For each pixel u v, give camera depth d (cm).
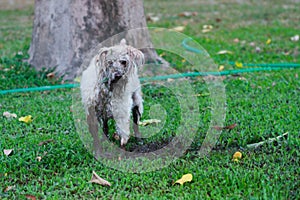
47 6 735
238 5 1301
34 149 490
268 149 482
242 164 454
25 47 852
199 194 397
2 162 459
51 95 663
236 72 731
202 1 1387
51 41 738
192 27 1042
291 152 468
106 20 715
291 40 907
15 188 419
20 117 580
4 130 545
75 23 716
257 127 528
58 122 564
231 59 801
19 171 445
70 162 463
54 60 739
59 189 416
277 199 381
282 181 412
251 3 1324
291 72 725
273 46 866
